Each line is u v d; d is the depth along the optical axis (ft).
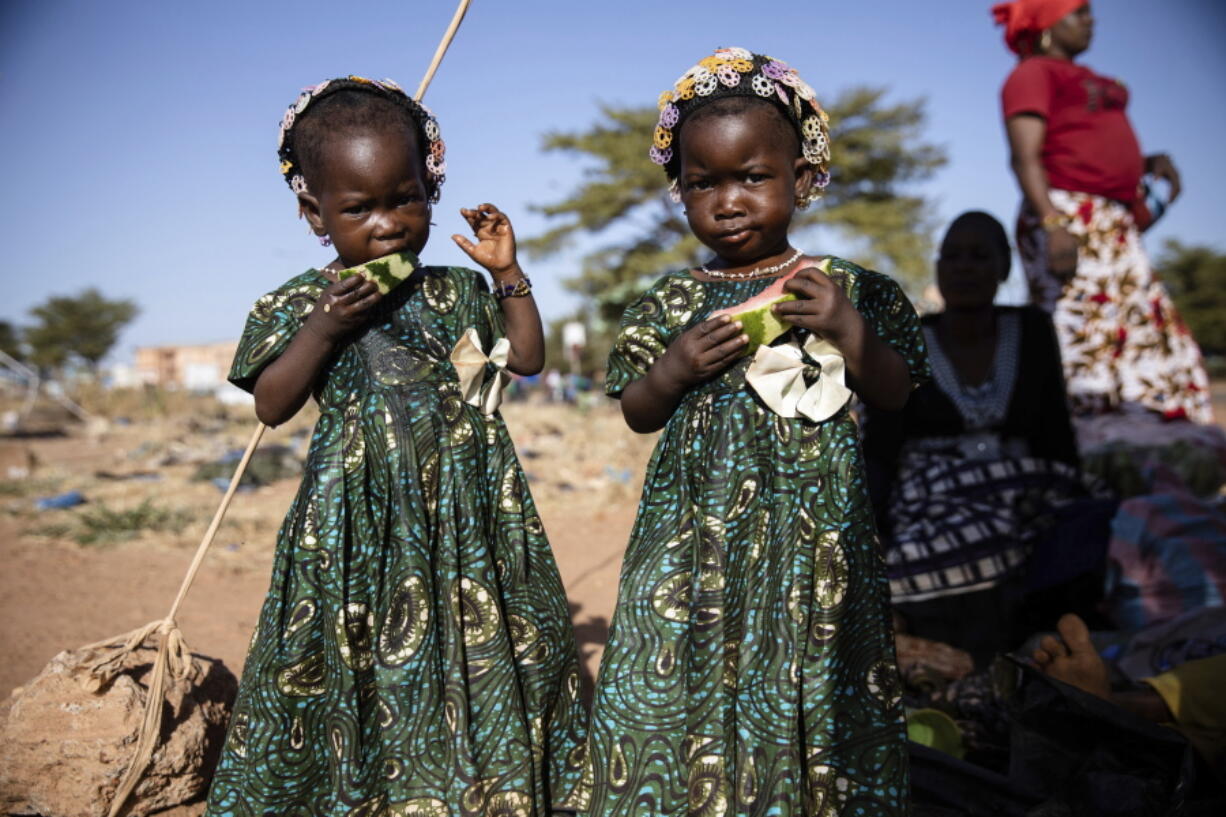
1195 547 13.12
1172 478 16.05
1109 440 17.67
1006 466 14.03
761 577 7.64
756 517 7.74
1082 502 14.01
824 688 7.48
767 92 7.77
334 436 8.39
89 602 18.90
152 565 22.76
